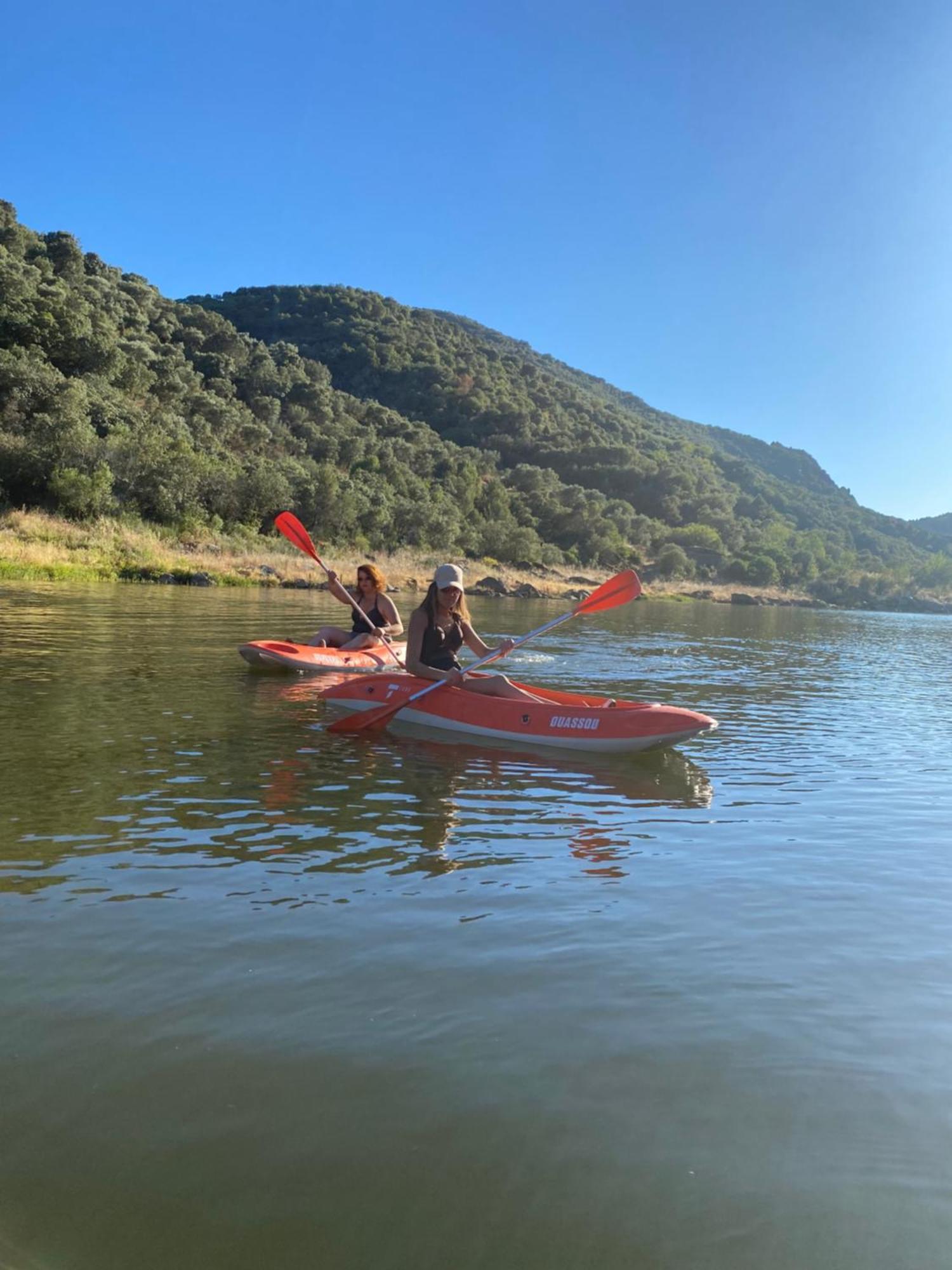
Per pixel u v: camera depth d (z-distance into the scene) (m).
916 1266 1.64
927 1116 2.10
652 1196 1.81
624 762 6.03
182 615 15.82
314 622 15.45
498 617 21.98
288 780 5.06
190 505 40.34
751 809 4.92
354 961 2.84
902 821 4.73
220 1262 1.61
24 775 4.88
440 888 3.51
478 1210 1.76
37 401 43.19
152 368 70.75
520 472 91.12
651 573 69.31
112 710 6.79
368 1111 2.05
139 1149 1.91
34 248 81.12
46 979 2.65
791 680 11.21
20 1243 1.65
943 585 78.69
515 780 5.37
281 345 106.44
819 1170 1.90
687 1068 2.27
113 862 3.65
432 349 142.12
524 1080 2.20
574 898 3.46
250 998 2.57
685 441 152.12
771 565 73.75
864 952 3.03
